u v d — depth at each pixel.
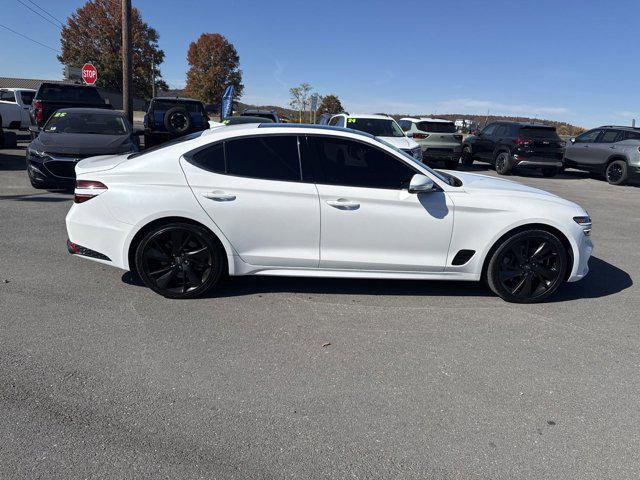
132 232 4.32
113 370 3.29
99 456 2.51
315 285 4.96
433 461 2.58
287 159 4.38
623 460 2.65
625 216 9.64
